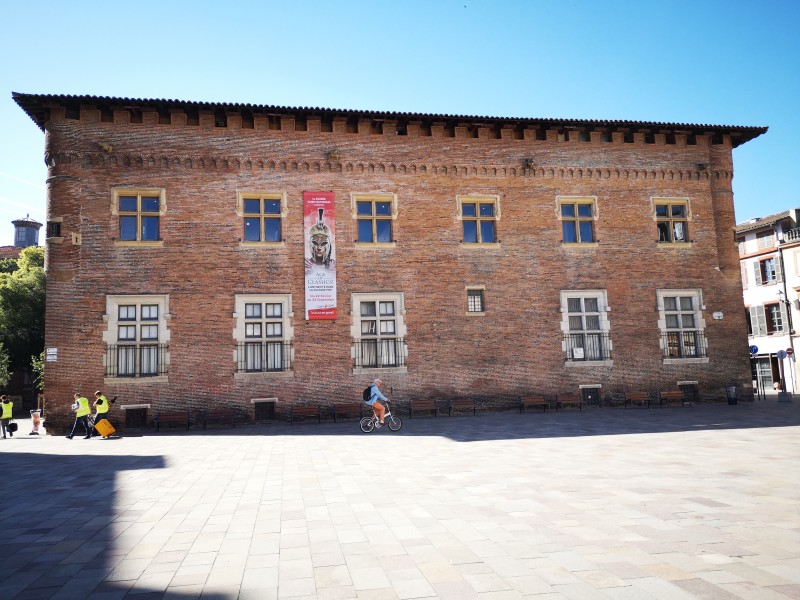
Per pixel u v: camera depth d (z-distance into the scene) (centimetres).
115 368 2047
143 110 2162
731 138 2683
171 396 2062
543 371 2350
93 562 555
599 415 2105
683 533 599
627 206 2533
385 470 1050
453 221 2367
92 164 2123
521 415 2188
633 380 2420
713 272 2572
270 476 1017
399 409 2214
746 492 785
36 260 4256
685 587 450
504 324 2347
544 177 2475
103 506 805
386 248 2297
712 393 2495
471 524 655
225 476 1034
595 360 2400
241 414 2103
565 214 2491
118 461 1273
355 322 2231
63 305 2044
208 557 561
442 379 2267
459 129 2422
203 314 2125
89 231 2091
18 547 609
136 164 2152
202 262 2150
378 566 520
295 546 589
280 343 2177
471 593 449
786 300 3947
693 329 2516
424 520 679
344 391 2189
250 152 2238
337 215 2278
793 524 623
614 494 792
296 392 2153
